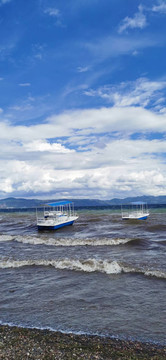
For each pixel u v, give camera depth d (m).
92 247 25.64
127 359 7.57
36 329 9.48
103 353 7.89
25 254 22.92
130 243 26.47
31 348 8.22
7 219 69.81
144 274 15.63
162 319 10.02
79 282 14.64
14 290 13.69
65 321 10.06
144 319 10.07
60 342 8.55
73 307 11.36
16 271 17.25
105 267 17.11
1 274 16.66
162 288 13.30
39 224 41.91
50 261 18.86
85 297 12.46
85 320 10.12
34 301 12.16
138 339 8.68
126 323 9.80
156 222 48.69
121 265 17.39
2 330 9.50
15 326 9.77
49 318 10.37
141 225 43.47
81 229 41.81
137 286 13.70
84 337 8.86
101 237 32.09
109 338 8.77
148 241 26.81
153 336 8.84
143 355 7.75
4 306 11.70
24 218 72.75
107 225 45.62
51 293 13.12
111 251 23.16
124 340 8.62
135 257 20.23
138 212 65.06
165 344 8.34
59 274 16.28
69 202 51.19
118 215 72.50
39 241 30.00
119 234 33.97
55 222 43.06
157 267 16.91
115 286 13.81
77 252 23.14
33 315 10.70
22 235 35.84
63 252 23.34
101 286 13.89
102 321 10.00
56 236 35.59
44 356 7.76
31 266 18.33
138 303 11.57
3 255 22.67
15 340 8.74
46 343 8.51
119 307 11.22
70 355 7.79
